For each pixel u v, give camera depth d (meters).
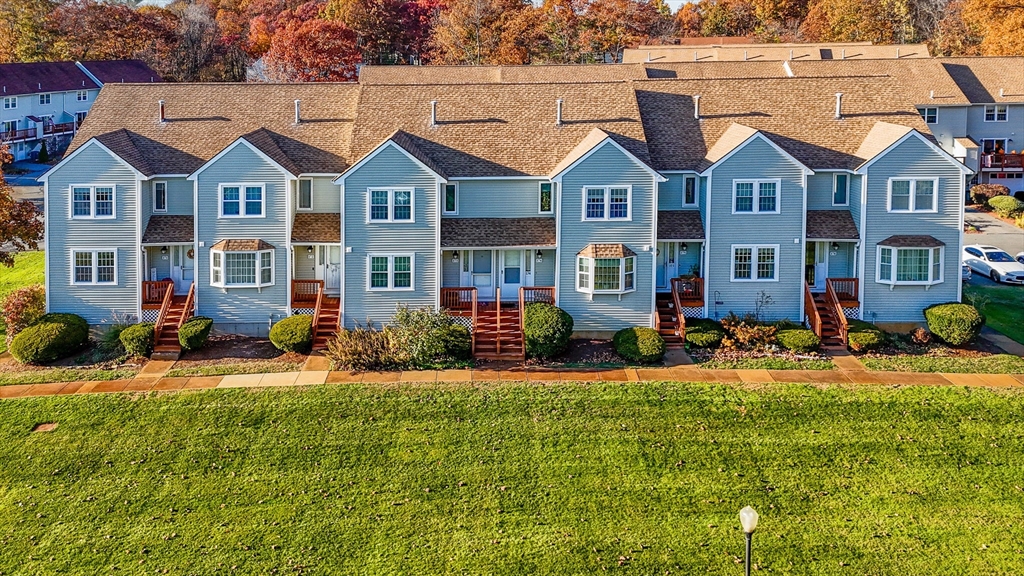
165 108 40.25
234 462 25.44
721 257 36.03
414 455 25.77
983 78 62.03
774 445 26.14
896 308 36.22
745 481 24.39
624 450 25.95
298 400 28.94
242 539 21.97
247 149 35.41
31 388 30.19
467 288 35.00
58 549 21.62
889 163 35.56
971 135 61.41
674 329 34.94
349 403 28.73
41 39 97.31
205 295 35.69
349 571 20.83
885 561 21.03
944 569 20.73
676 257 37.34
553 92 40.31
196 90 41.38
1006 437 26.44
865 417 27.70
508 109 39.53
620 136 37.47
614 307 35.41
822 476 24.61
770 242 35.91
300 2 112.00
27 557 21.33
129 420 27.70
